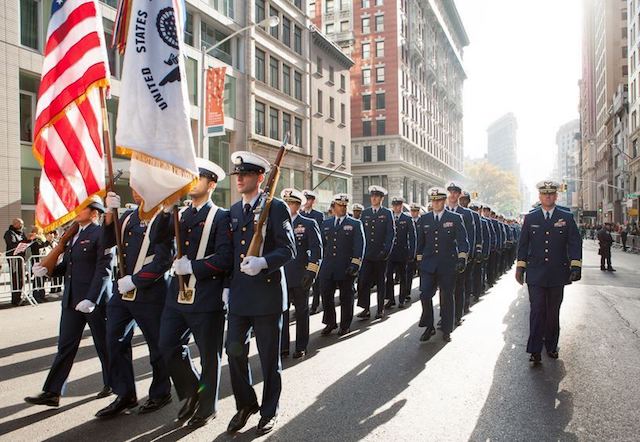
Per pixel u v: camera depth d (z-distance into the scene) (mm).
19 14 16984
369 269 9352
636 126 55719
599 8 88375
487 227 11672
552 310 6453
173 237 4461
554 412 4586
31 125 17797
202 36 25984
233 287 4238
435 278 7621
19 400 4945
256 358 6445
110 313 4562
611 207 72375
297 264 6676
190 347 7043
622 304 10844
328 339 7574
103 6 19406
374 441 3955
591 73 103125
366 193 58469
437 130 79188
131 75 4332
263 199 4238
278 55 32656
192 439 3988
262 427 4109
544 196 6457
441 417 4461
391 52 57594
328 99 40875
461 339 7516
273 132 32469
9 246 11703
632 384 5375
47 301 11398
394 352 6746
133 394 4613
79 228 5023
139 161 4293
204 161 4535
